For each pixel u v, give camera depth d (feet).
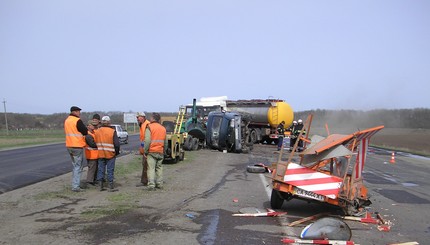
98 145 32.94
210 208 27.40
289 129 100.53
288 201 30.60
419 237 22.26
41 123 266.57
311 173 25.95
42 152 76.07
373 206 30.58
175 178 40.81
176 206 27.58
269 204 29.40
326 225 20.77
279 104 97.91
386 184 42.52
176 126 63.36
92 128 36.58
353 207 26.32
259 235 21.30
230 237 20.75
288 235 21.47
